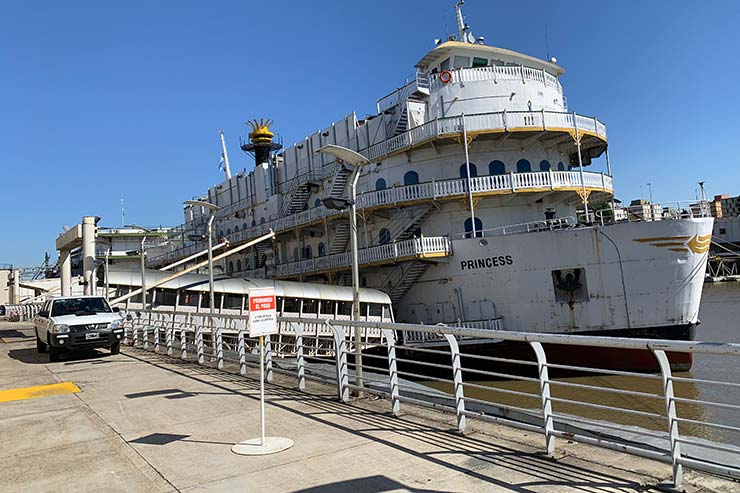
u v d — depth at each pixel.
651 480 5.29
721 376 21.95
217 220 58.94
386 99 36.56
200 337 15.80
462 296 29.56
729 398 18.53
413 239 29.72
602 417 16.86
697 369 23.73
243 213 53.78
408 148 32.59
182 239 66.12
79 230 32.88
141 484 6.02
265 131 56.47
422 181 33.59
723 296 66.50
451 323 29.80
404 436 7.31
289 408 9.48
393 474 5.86
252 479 5.97
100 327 18.33
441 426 7.75
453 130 30.89
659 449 5.57
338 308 33.78
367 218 35.91
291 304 31.78
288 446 7.10
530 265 27.02
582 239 25.61
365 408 9.22
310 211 39.56
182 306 31.62
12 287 84.38
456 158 33.06
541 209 33.09
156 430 8.38
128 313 23.47
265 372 12.78
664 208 28.81
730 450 4.74
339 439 7.34
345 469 6.11
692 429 15.12
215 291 31.05
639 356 24.47
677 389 20.44
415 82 33.56
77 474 6.49
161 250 75.94
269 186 49.03
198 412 9.48
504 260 27.92
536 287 26.80
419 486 5.46
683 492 4.94
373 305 32.19
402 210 33.81
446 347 27.28
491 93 32.41
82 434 8.39
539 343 6.22
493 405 7.95
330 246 41.19
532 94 32.97
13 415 10.09
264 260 49.44
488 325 27.17
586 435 6.38
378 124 36.28
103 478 6.29
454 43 35.28
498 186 30.81
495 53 35.59
